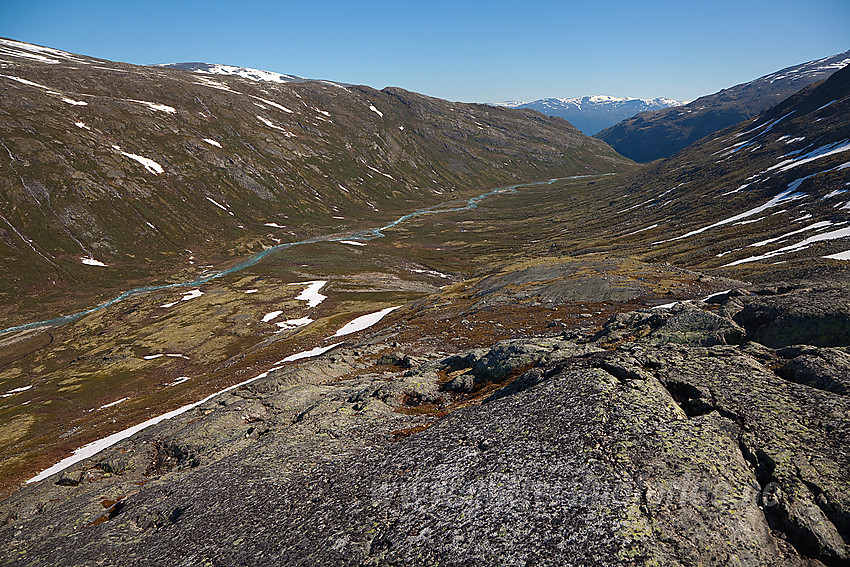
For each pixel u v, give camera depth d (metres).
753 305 32.75
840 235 92.75
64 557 22.12
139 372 102.00
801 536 14.30
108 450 42.97
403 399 36.41
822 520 14.34
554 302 80.81
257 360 90.75
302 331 114.25
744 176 194.38
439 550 16.27
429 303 113.56
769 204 147.88
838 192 123.38
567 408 22.00
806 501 14.98
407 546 16.84
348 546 17.66
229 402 49.28
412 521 18.06
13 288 160.62
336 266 198.38
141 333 127.50
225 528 21.25
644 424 19.53
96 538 23.45
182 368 103.44
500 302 87.81
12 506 32.53
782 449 17.20
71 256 186.50
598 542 14.78
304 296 156.75
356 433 29.73
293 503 21.86
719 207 170.25
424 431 26.45
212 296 157.62
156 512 25.02
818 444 17.08
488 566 15.09
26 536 26.11
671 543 14.38
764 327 29.44
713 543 14.34
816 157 166.12
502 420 23.47
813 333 27.00
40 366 111.44
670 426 19.27
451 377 40.41
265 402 44.22
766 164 194.88
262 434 36.88
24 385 101.69
